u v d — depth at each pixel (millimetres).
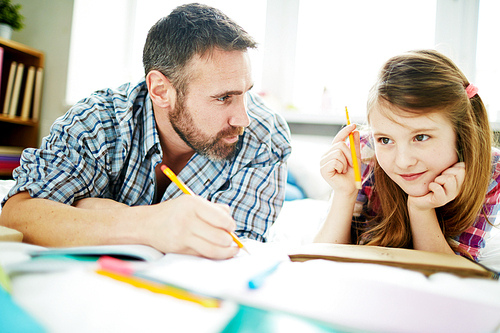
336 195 791
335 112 1926
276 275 390
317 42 2059
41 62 2297
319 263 453
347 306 309
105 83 2459
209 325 262
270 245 641
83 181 750
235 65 737
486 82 1712
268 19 2152
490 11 1716
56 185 693
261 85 2172
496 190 772
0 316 244
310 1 2070
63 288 312
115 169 814
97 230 535
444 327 279
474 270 434
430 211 687
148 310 281
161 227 490
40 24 2420
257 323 276
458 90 646
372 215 875
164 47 768
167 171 563
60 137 758
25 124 2279
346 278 384
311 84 2082
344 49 1983
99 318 262
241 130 813
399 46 1865
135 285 331
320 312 293
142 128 850
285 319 284
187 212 480
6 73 2297
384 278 390
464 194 692
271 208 912
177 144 878
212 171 887
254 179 899
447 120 625
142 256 419
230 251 471
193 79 740
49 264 371
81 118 780
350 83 1960
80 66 2402
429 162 630
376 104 650
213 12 773
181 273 371
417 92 605
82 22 2393
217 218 474
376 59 1902
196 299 305
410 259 476
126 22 2459
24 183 691
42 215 587
